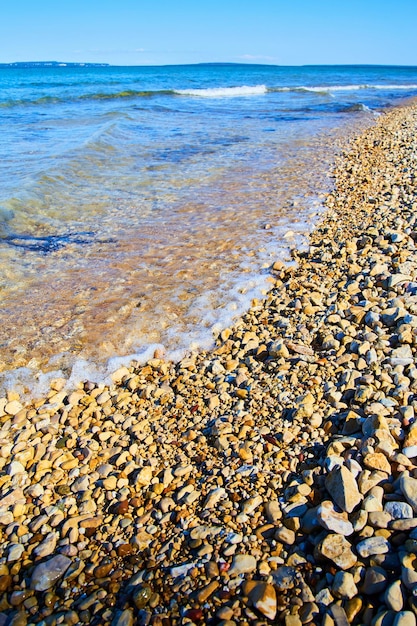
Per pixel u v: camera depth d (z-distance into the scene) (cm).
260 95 3631
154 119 2038
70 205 861
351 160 1187
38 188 909
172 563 238
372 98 3434
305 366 384
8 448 336
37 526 270
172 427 343
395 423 290
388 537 225
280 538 240
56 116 2066
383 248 614
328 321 452
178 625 208
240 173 1097
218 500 270
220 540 245
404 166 1076
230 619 207
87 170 1105
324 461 278
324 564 223
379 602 202
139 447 325
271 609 206
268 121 2033
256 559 232
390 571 210
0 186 909
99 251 673
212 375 402
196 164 1193
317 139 1536
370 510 237
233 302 523
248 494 271
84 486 297
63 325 487
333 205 832
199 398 373
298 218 777
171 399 377
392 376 350
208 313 505
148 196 926
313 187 957
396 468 262
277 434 315
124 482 297
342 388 348
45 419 367
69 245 693
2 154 1220
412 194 850
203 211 834
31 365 429
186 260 636
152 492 285
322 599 208
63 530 265
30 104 2595
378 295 492
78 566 243
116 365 430
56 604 226
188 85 4481
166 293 548
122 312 509
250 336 453
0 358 436
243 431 321
